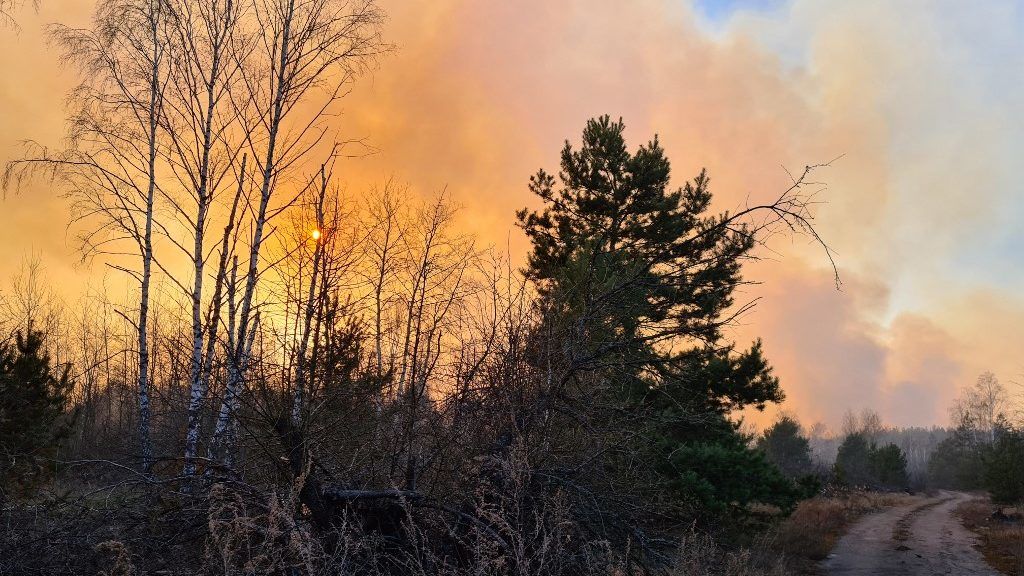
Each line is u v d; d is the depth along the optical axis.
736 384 12.49
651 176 16.73
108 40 15.07
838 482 40.94
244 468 6.18
